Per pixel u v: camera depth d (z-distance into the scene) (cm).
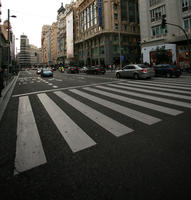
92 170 220
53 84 1336
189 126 355
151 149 268
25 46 16900
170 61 2683
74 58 6550
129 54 4794
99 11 4338
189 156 243
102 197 172
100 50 4778
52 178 206
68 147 286
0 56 4156
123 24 4609
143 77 1394
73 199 171
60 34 8594
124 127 367
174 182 191
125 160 240
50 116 470
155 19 3020
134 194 175
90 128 369
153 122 390
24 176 212
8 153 272
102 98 698
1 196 179
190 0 2412
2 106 617
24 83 1580
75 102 639
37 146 293
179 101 584
